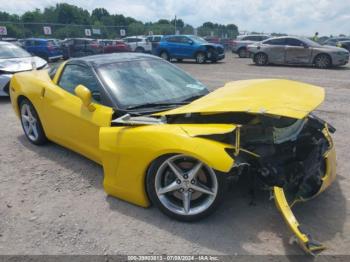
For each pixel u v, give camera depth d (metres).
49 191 3.69
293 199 3.14
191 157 2.83
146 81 3.94
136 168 3.11
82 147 4.02
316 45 16.14
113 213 3.23
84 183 3.85
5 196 3.60
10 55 9.26
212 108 2.91
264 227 2.96
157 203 3.09
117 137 3.21
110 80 3.80
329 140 3.54
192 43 19.08
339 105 7.48
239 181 3.43
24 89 4.85
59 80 4.43
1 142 5.23
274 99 2.97
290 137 3.25
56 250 2.75
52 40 21.91
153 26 36.28
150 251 2.70
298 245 2.71
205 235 2.87
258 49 17.47
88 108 3.66
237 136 2.79
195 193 3.01
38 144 5.01
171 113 3.11
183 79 4.26
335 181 3.81
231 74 13.48
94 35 30.00
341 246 2.71
